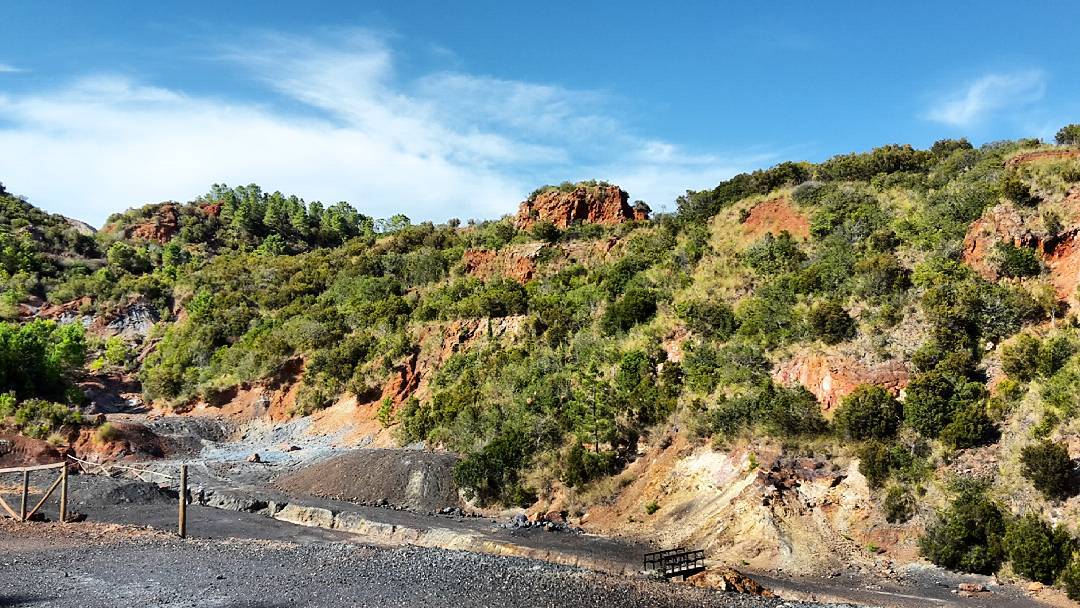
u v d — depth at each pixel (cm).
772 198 6794
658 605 2414
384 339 7088
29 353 6681
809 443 3781
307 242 15838
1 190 15575
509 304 6894
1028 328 3928
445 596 2377
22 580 2378
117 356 8225
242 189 18038
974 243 4572
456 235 10462
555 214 9181
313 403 6700
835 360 4103
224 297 9069
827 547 3216
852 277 4903
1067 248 4231
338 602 2281
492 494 4375
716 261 6197
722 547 3338
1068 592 2608
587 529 3825
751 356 4525
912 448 3519
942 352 3916
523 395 5259
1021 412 3450
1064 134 5944
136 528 3438
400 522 3816
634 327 5562
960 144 6962
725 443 3978
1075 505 2953
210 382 7338
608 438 4434
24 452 5009
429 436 5544
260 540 3328
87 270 11269
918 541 3131
